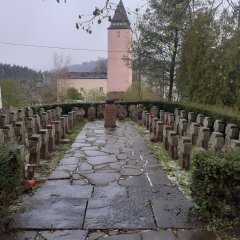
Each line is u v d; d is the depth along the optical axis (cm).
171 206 420
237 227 363
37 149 604
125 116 1583
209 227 361
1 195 356
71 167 619
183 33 1543
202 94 1359
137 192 477
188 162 607
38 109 1417
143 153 754
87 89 4572
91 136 1006
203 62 1310
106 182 527
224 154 394
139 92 2138
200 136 795
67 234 345
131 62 1991
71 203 428
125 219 380
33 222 370
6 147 390
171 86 1898
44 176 559
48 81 3675
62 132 951
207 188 367
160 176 565
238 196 369
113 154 741
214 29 1073
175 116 1180
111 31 3591
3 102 2689
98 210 406
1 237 339
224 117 924
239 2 593
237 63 1124
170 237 340
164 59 1856
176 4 586
